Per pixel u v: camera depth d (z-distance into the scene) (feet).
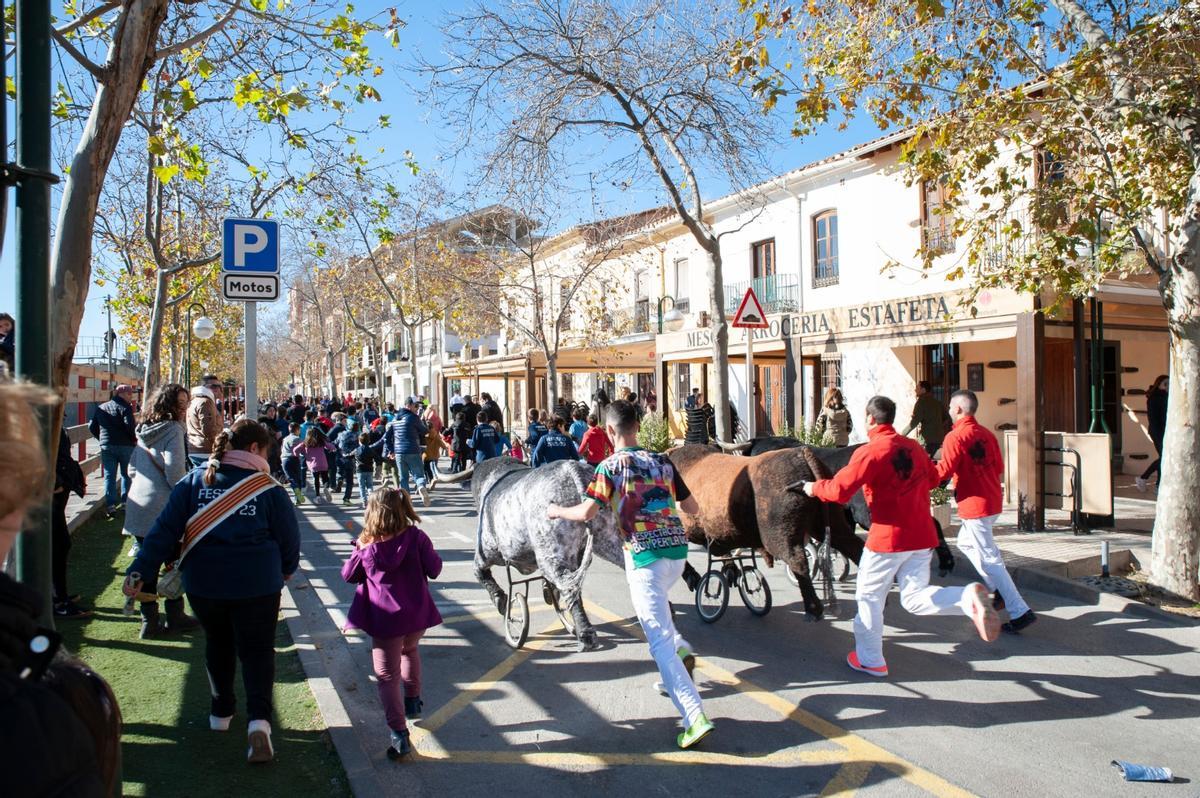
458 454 61.57
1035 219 29.40
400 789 14.35
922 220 50.65
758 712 17.56
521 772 14.98
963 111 30.12
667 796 14.03
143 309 74.28
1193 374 24.26
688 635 23.13
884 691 18.58
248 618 14.73
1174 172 28.66
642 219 72.64
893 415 19.06
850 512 26.84
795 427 53.67
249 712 14.60
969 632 22.93
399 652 15.44
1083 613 24.17
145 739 15.44
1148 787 14.02
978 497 22.48
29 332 11.26
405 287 97.04
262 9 26.76
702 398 76.18
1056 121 29.17
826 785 14.28
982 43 29.66
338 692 18.78
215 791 13.44
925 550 19.03
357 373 211.61
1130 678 19.13
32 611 4.79
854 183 59.67
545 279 93.86
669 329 81.56
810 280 64.23
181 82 28.09
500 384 135.54
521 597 22.13
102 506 40.04
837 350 50.62
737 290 72.08
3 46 10.45
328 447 52.34
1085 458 34.35
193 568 14.66
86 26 27.63
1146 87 26.25
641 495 16.40
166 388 21.77
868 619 19.38
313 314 173.99
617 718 17.40
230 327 108.68
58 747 4.53
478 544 23.03
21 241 11.32
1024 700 17.94
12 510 4.87
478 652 22.03
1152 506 41.22
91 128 14.05
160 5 14.48
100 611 23.75
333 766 14.53
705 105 40.78
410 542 15.44
